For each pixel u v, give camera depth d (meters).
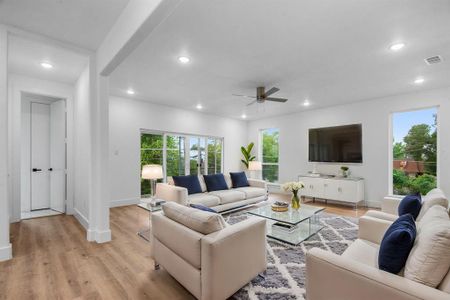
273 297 1.79
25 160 4.49
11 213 3.76
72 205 4.32
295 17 2.10
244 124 7.75
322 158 5.74
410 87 4.13
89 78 3.00
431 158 4.43
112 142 4.93
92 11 2.18
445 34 2.35
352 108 5.28
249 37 2.46
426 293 0.97
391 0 1.86
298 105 5.57
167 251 1.98
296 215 3.17
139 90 4.47
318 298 1.30
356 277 1.15
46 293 1.84
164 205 2.12
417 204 2.23
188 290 1.74
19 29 2.46
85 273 2.15
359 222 2.17
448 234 1.04
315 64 3.13
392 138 4.83
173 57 2.95
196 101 5.33
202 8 1.98
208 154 6.87
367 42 2.54
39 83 3.98
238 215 4.15
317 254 1.33
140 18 1.85
